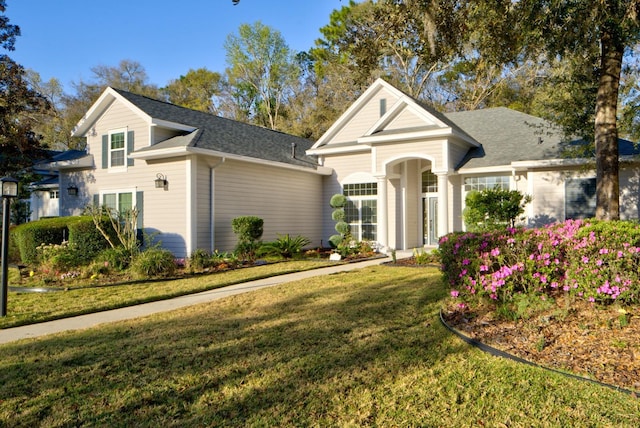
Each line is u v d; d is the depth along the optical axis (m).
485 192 13.14
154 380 4.10
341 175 18.81
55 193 22.34
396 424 3.20
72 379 4.16
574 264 5.43
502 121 18.41
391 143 15.98
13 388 3.96
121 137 15.60
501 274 5.69
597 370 4.00
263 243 15.06
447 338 5.15
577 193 13.58
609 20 7.15
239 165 15.23
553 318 5.34
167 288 9.30
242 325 6.02
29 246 13.20
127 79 42.81
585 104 11.59
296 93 40.97
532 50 8.48
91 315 7.08
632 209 12.82
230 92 44.75
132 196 15.15
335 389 3.82
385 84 17.91
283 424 3.23
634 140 11.30
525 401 3.50
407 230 17.47
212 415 3.40
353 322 6.01
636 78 10.68
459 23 7.46
